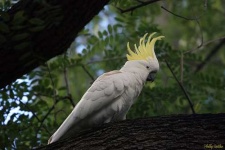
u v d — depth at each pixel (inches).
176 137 292.5
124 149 294.7
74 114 344.5
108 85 353.1
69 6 335.6
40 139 436.5
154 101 492.7
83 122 348.8
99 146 300.4
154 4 646.5
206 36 862.5
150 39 436.8
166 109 498.9
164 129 297.9
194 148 285.7
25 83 426.3
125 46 541.3
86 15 343.3
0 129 412.8
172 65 520.1
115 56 512.7
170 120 302.5
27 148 419.2
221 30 842.8
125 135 300.8
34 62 348.8
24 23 332.5
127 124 307.9
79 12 338.6
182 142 289.9
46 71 463.2
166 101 509.0
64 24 338.0
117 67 512.7
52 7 327.6
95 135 307.4
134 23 532.4
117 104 353.4
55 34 338.6
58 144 310.3
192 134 291.7
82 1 336.5
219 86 525.0
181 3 760.3
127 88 360.2
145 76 378.9
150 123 303.9
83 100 348.8
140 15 623.5
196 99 528.7
